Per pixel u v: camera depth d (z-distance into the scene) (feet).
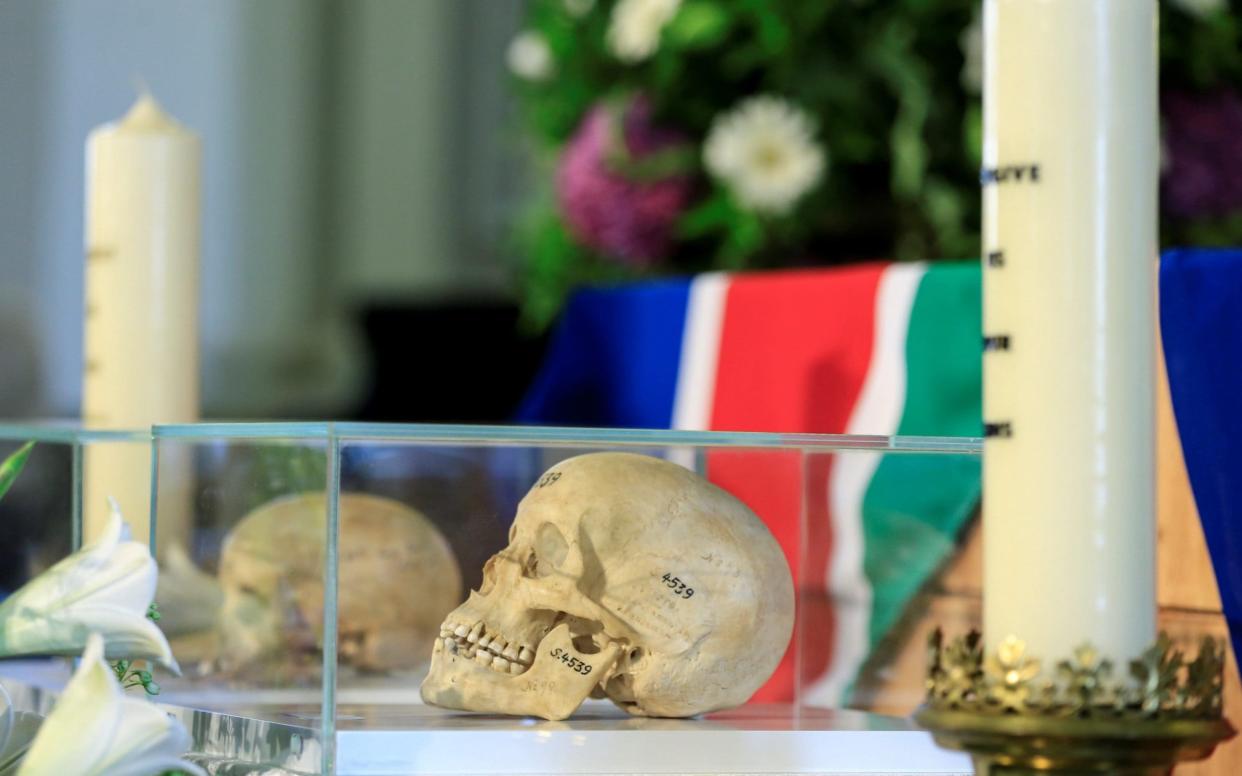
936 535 4.48
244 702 4.07
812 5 7.59
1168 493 4.75
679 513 4.09
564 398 8.25
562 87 8.38
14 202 16.75
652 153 8.02
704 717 4.22
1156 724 2.90
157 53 17.87
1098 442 3.05
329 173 18.94
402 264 19.12
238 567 4.05
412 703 4.05
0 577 5.27
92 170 5.90
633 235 8.06
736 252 7.88
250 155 18.54
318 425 3.81
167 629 4.37
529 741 3.80
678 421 7.36
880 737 4.03
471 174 19.26
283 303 18.66
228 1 18.34
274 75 18.65
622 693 4.11
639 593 4.00
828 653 4.46
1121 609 3.03
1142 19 3.14
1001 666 3.00
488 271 19.10
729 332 7.12
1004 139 3.15
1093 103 3.09
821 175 7.63
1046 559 3.04
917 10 7.42
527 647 4.03
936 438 4.40
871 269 6.45
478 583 4.07
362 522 3.93
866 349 6.36
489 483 4.08
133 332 5.80
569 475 4.12
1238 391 4.48
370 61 19.08
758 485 4.36
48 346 16.78
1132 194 3.09
